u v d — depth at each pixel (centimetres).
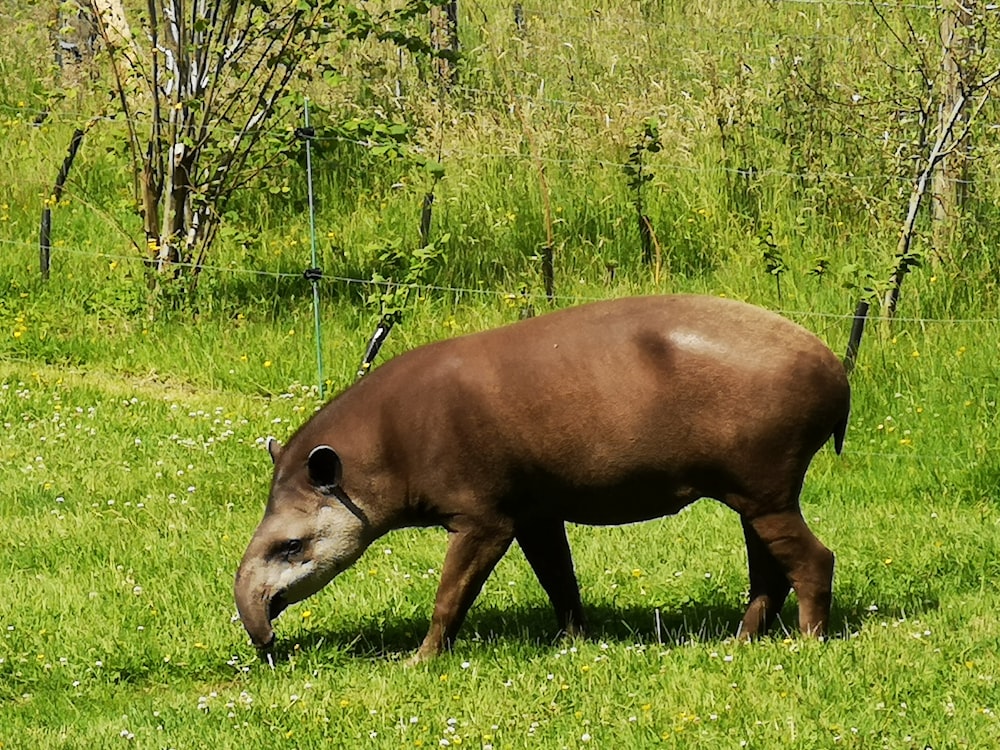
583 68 4506
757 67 4416
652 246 3603
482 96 4291
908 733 1531
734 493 1792
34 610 2069
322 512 1861
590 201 3697
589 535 2372
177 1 3488
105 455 2752
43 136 4197
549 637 1961
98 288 3588
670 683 1694
